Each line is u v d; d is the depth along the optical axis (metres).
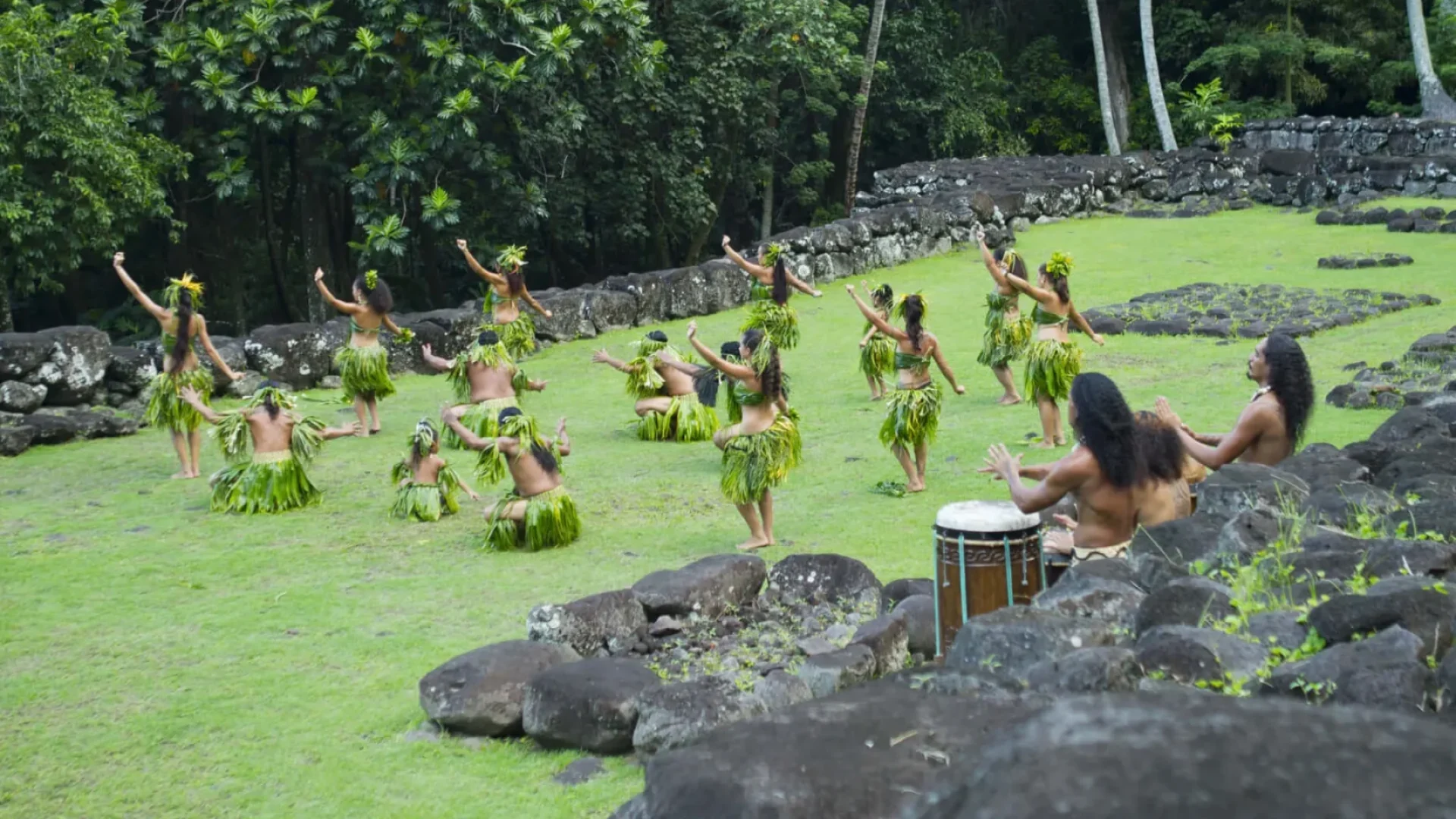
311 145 18.17
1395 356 10.85
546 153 20.22
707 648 5.33
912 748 2.20
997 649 3.34
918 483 8.15
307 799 4.12
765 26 22.45
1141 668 2.95
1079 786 1.39
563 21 17.02
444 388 12.64
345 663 5.46
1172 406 9.51
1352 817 1.29
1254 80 33.44
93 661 5.54
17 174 13.86
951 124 29.31
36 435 10.30
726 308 16.55
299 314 21.42
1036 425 9.82
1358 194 21.44
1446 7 29.66
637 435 10.30
